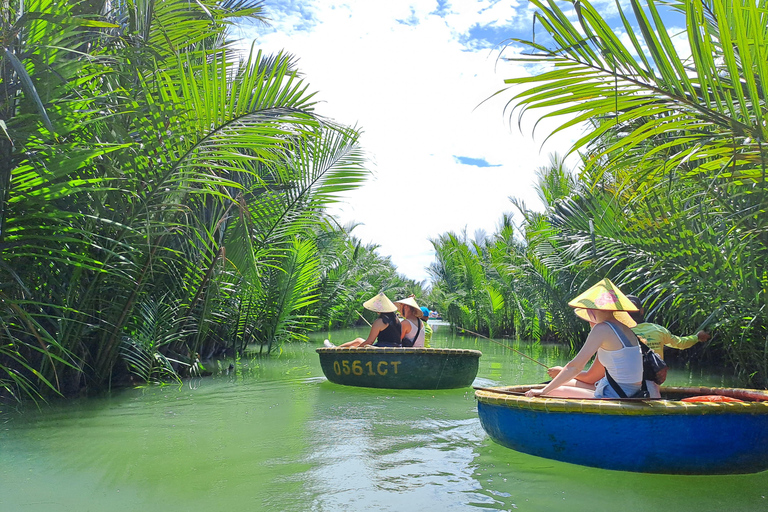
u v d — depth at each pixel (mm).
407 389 7277
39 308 5535
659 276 6938
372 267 24891
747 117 3348
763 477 3727
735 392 4570
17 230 4641
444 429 5047
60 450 4289
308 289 12359
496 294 19688
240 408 5945
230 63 6809
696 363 10820
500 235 20109
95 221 5613
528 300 18453
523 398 4156
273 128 5914
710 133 3602
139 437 4676
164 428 5004
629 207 7074
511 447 4301
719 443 3660
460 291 22594
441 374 7328
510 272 16828
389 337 8008
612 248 7805
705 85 3344
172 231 7121
